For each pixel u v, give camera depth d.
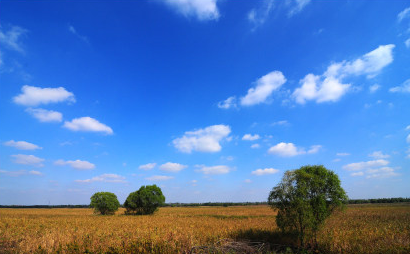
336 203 19.05
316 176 19.44
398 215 42.44
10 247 19.80
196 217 46.81
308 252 17.47
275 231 23.91
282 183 19.53
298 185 19.00
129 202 60.84
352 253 16.67
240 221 36.31
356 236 20.81
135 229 27.34
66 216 54.41
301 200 18.36
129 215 58.19
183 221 37.69
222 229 26.41
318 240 20.27
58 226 32.06
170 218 44.88
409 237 20.59
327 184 19.48
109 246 18.88
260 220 37.88
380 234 21.83
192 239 19.75
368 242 18.81
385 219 36.84
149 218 45.34
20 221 38.41
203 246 17.91
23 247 18.81
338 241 18.80
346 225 30.16
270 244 19.73
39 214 64.44
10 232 25.95
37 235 24.25
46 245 18.91
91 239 21.03
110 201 63.56
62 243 19.58
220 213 59.59
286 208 19.08
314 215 18.69
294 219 18.47
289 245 19.59
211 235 22.86
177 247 18.25
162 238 20.27
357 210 58.41
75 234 23.31
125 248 18.31
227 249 17.73
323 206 18.56
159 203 61.28
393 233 22.02
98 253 17.53
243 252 17.27
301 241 18.47
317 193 19.14
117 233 24.11
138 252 17.88
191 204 175.25
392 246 17.16
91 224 34.34
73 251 17.61
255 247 18.73
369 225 29.62
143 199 60.03
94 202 62.69
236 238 22.34
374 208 67.12
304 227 18.38
